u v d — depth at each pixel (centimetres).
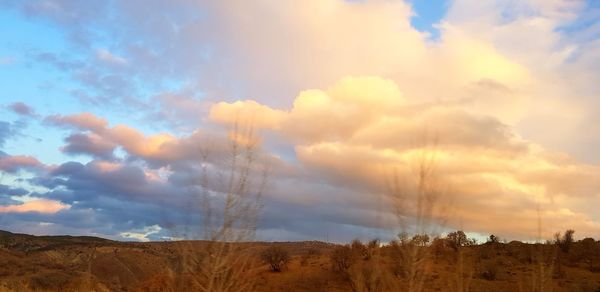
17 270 4700
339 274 4328
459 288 2477
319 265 4947
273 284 4284
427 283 3186
